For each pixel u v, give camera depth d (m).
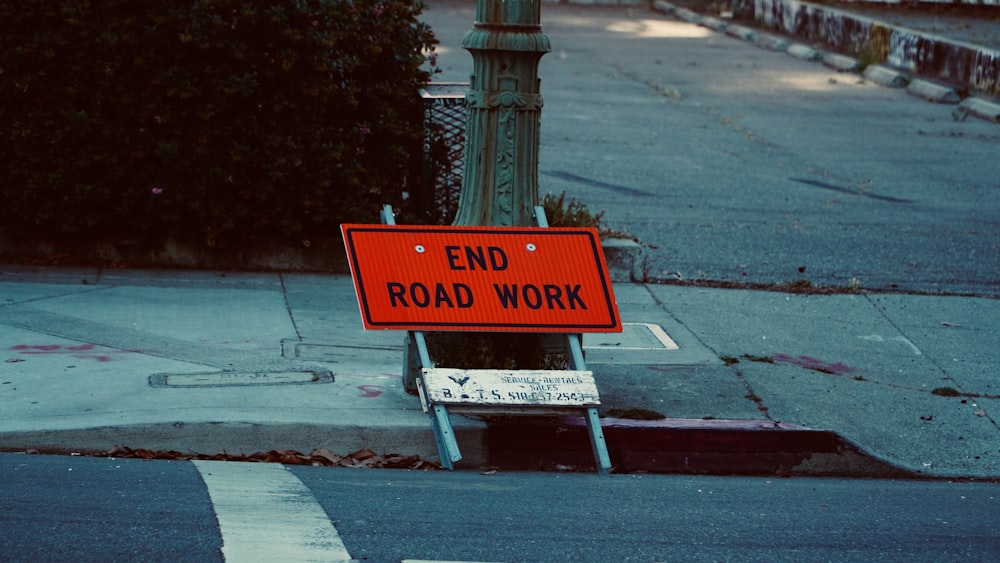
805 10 37.53
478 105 8.84
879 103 27.20
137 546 6.13
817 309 12.23
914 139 22.83
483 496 7.45
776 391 9.65
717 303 12.23
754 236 15.05
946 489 8.30
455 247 8.70
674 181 17.97
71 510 6.62
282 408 8.45
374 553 6.20
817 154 20.80
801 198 17.33
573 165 18.64
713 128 22.84
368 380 9.27
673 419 8.84
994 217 16.78
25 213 11.83
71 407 8.24
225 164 11.80
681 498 7.67
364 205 12.32
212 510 6.77
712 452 8.62
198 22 11.37
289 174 11.91
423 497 7.33
